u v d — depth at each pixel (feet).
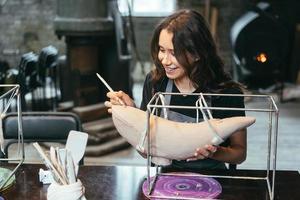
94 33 11.51
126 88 12.83
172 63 4.09
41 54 13.28
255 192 3.73
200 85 4.31
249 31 16.37
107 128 11.73
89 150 11.13
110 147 11.43
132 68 19.95
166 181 3.85
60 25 11.53
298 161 10.69
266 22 16.30
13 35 20.21
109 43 12.52
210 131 3.29
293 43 19.16
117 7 12.91
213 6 19.48
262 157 10.91
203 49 4.07
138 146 3.51
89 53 11.91
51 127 5.52
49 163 3.31
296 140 12.32
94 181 3.98
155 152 3.49
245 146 4.50
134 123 3.43
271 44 16.39
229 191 3.74
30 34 20.11
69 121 5.51
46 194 3.73
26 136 5.53
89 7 11.41
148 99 4.76
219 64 4.41
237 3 19.40
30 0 19.74
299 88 18.67
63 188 3.17
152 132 3.39
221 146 4.37
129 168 4.28
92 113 11.93
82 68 11.88
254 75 17.16
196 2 19.60
